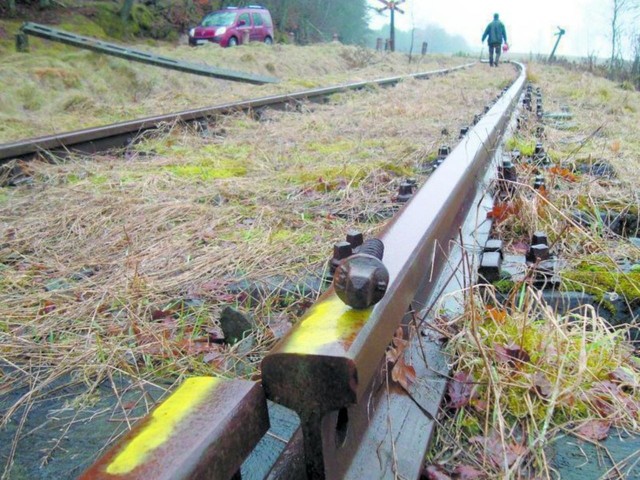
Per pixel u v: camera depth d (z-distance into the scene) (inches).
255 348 76.3
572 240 110.0
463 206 113.0
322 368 39.6
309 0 1729.8
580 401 60.6
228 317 79.2
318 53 933.8
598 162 174.7
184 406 39.5
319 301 50.5
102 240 119.3
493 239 108.2
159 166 188.5
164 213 133.4
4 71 393.4
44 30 502.3
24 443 58.6
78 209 138.1
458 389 62.6
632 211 129.6
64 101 377.7
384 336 47.1
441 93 429.7
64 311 88.5
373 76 759.1
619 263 101.1
